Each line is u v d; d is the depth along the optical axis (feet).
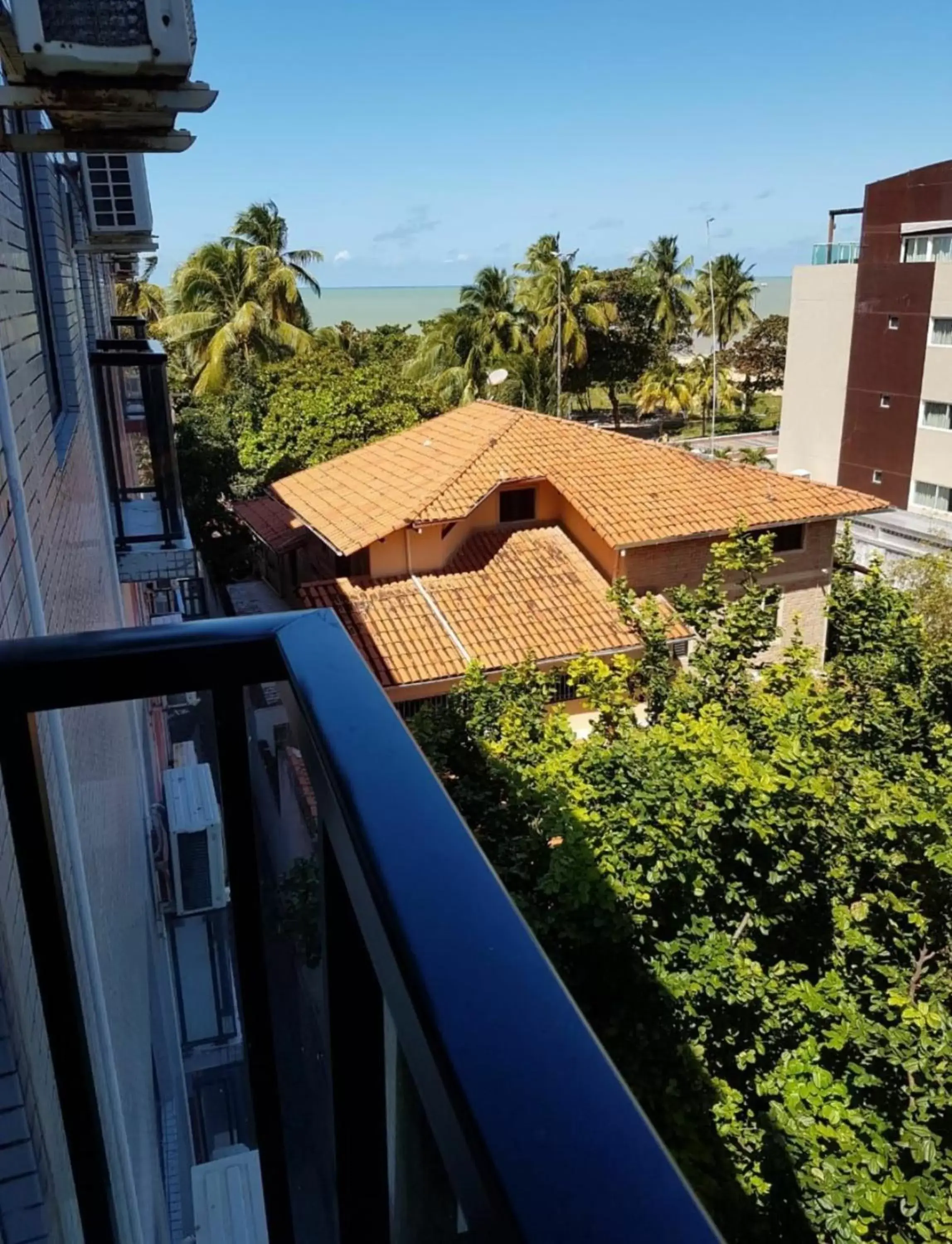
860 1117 15.01
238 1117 24.72
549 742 21.86
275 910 17.58
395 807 2.39
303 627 3.89
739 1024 17.11
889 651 27.45
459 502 44.24
